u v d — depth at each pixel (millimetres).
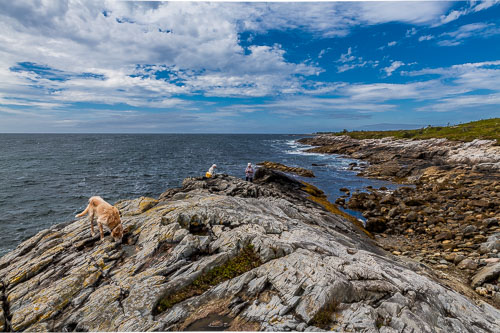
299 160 68375
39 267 8250
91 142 145375
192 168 55781
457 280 10953
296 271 7016
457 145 54938
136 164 60500
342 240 11656
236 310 6180
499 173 36438
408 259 12867
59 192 36188
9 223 25953
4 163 59938
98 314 6199
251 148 109875
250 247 8398
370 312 5922
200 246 8641
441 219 20359
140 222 10703
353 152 79500
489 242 14320
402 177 43375
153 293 6609
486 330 6422
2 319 6484
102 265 8078
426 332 5582
